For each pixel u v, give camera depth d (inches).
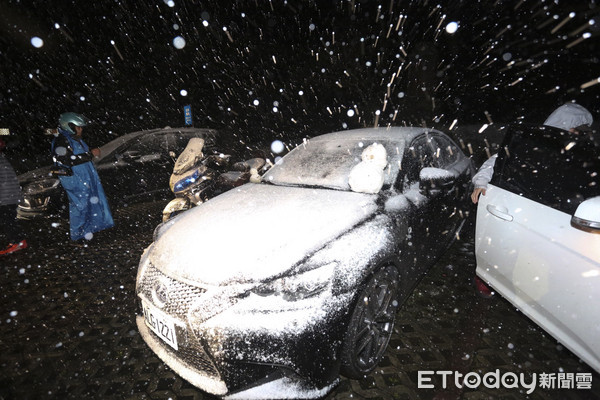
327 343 62.6
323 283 64.4
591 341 57.1
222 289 63.4
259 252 68.5
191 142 136.9
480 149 219.0
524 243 71.5
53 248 168.9
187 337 63.9
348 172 98.2
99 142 438.0
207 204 99.7
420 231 91.3
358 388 74.4
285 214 81.6
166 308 67.0
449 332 89.4
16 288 130.6
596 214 52.8
